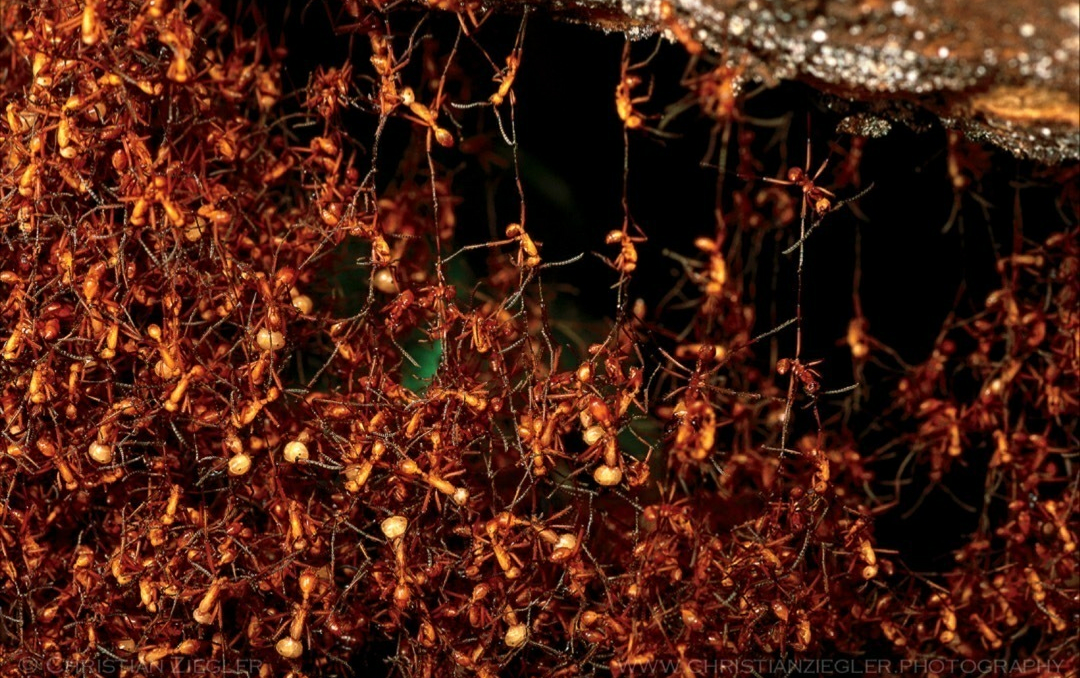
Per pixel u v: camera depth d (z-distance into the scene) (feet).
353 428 1.51
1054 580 1.58
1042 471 1.63
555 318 1.64
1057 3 1.40
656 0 1.43
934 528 1.64
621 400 1.50
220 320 1.53
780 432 1.63
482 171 1.64
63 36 1.48
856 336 1.63
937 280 1.64
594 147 1.63
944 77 1.41
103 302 1.49
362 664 1.57
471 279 1.65
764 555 1.51
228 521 1.52
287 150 1.56
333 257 1.59
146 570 1.51
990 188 1.63
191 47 1.47
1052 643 1.60
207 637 1.55
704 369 1.59
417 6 1.49
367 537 1.53
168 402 1.49
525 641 1.50
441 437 1.50
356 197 1.52
